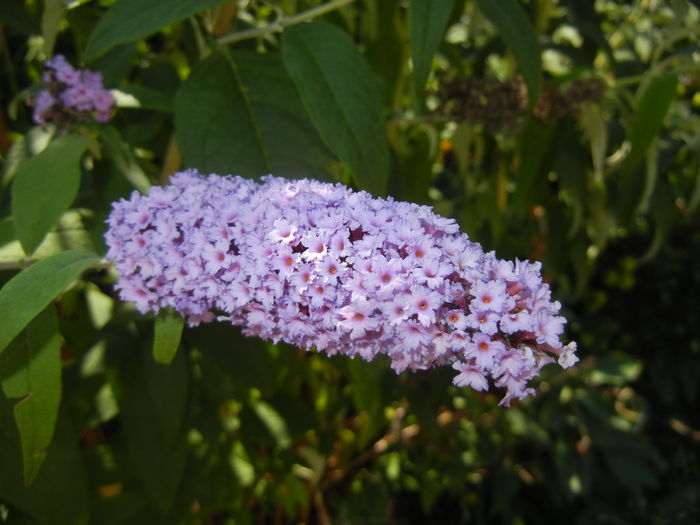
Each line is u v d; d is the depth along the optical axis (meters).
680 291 0.77
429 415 0.36
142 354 0.30
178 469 0.29
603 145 0.34
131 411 0.29
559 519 0.67
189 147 0.24
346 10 0.33
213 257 0.18
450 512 0.64
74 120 0.26
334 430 0.43
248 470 0.38
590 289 0.77
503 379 0.17
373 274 0.17
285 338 0.19
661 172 0.39
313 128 0.25
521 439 0.60
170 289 0.19
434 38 0.23
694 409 0.80
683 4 0.32
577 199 0.37
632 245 0.76
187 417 0.30
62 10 0.27
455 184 0.51
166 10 0.22
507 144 0.40
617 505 0.66
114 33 0.22
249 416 0.37
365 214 0.18
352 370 0.29
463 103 0.31
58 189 0.22
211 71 0.25
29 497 0.25
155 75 0.34
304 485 0.46
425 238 0.17
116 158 0.27
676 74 0.30
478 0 0.25
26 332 0.21
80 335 0.33
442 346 0.17
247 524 0.41
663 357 0.79
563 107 0.33
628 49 0.42
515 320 0.17
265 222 0.18
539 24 0.37
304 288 0.17
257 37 0.33
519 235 0.46
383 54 0.33
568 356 0.17
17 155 0.28
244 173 0.24
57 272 0.19
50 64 0.27
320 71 0.23
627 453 0.62
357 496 0.48
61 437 0.26
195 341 0.30
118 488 0.34
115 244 0.19
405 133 0.36
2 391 0.23
